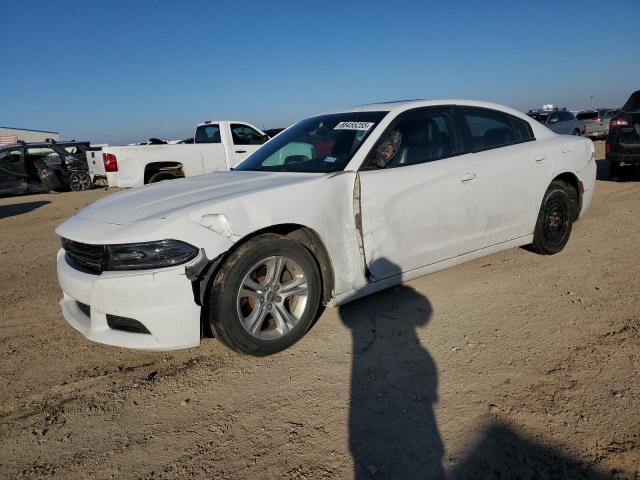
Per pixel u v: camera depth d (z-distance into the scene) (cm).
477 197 415
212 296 302
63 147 1603
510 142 463
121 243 289
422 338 346
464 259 422
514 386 282
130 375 322
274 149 440
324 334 359
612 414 252
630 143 881
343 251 346
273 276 319
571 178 504
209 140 1170
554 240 500
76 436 262
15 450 253
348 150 376
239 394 291
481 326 360
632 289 412
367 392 285
